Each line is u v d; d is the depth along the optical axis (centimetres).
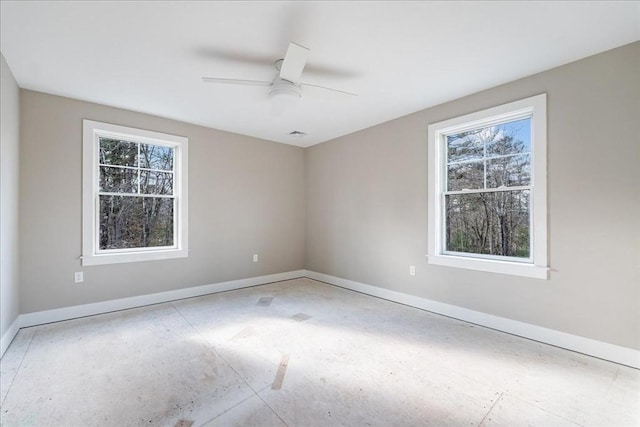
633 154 226
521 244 290
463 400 186
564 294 256
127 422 165
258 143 481
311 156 529
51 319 310
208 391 194
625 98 229
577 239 250
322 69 264
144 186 380
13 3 178
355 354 246
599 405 181
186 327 302
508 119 297
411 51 236
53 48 229
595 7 186
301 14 192
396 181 390
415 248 368
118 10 187
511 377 212
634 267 226
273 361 234
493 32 212
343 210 468
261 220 485
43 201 308
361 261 438
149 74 271
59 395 189
